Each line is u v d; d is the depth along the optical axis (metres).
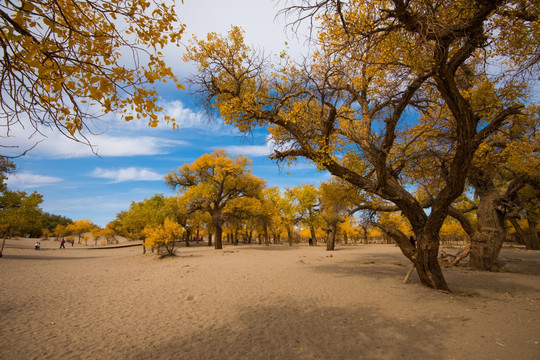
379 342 4.42
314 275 11.38
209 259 18.86
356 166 10.34
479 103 6.86
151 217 28.62
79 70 2.38
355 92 8.93
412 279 10.10
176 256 21.06
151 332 5.08
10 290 9.07
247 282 9.90
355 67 5.69
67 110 2.40
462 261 17.20
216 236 30.55
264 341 4.56
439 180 8.74
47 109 2.35
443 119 8.56
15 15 1.97
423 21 4.21
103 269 15.17
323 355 4.00
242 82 9.35
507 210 13.59
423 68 5.43
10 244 40.47
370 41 4.79
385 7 5.04
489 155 10.55
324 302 7.00
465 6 4.80
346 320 5.56
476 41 5.11
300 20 4.14
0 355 4.13
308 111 7.73
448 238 45.03
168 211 34.25
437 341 4.39
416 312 5.98
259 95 9.59
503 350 4.00
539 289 8.42
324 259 18.64
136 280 11.11
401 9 4.32
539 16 4.39
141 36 2.50
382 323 5.32
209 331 5.08
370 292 8.02
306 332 4.94
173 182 32.38
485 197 13.52
